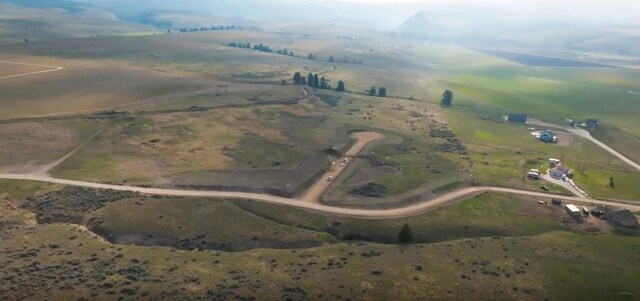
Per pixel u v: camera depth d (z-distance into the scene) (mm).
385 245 116000
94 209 124062
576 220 134500
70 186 136125
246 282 93625
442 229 125688
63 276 92000
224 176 150250
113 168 151375
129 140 178375
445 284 96938
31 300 83438
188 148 174250
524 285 98625
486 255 111375
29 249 102562
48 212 121375
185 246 110812
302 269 100312
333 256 107438
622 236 126500
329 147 183875
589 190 157375
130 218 119500
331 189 146875
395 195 144250
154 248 108500
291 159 170000
